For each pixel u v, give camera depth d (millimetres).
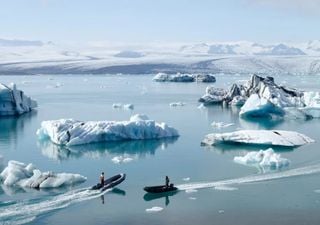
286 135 82312
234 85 152625
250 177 58719
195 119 115500
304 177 58344
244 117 118500
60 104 152875
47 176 55969
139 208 47969
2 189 53594
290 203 48688
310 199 49875
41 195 51594
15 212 46438
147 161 69312
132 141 84250
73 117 119750
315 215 45312
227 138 80438
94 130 83438
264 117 117125
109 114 125500
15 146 81312
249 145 79250
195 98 174750
